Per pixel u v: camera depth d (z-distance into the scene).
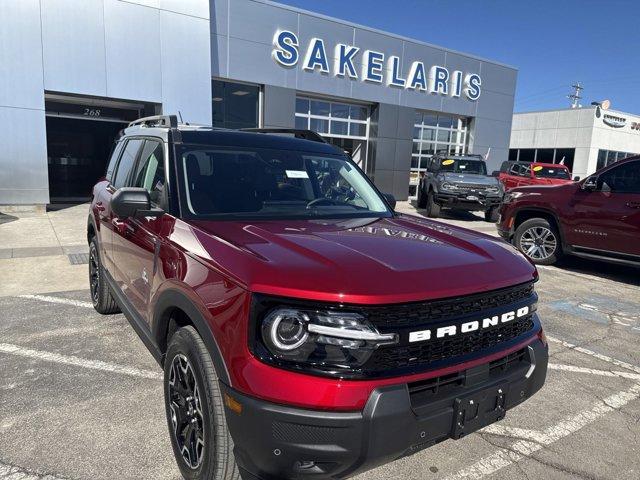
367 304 1.88
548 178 18.17
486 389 2.16
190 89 13.30
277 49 15.44
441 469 2.69
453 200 13.70
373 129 18.34
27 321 4.68
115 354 3.96
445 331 2.04
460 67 19.78
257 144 3.47
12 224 10.24
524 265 2.53
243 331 1.94
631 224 6.78
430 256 2.30
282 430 1.83
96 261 4.77
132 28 12.37
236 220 2.82
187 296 2.30
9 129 11.48
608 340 4.82
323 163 3.66
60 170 14.38
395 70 18.02
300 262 2.06
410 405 1.92
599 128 32.19
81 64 11.92
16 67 11.31
